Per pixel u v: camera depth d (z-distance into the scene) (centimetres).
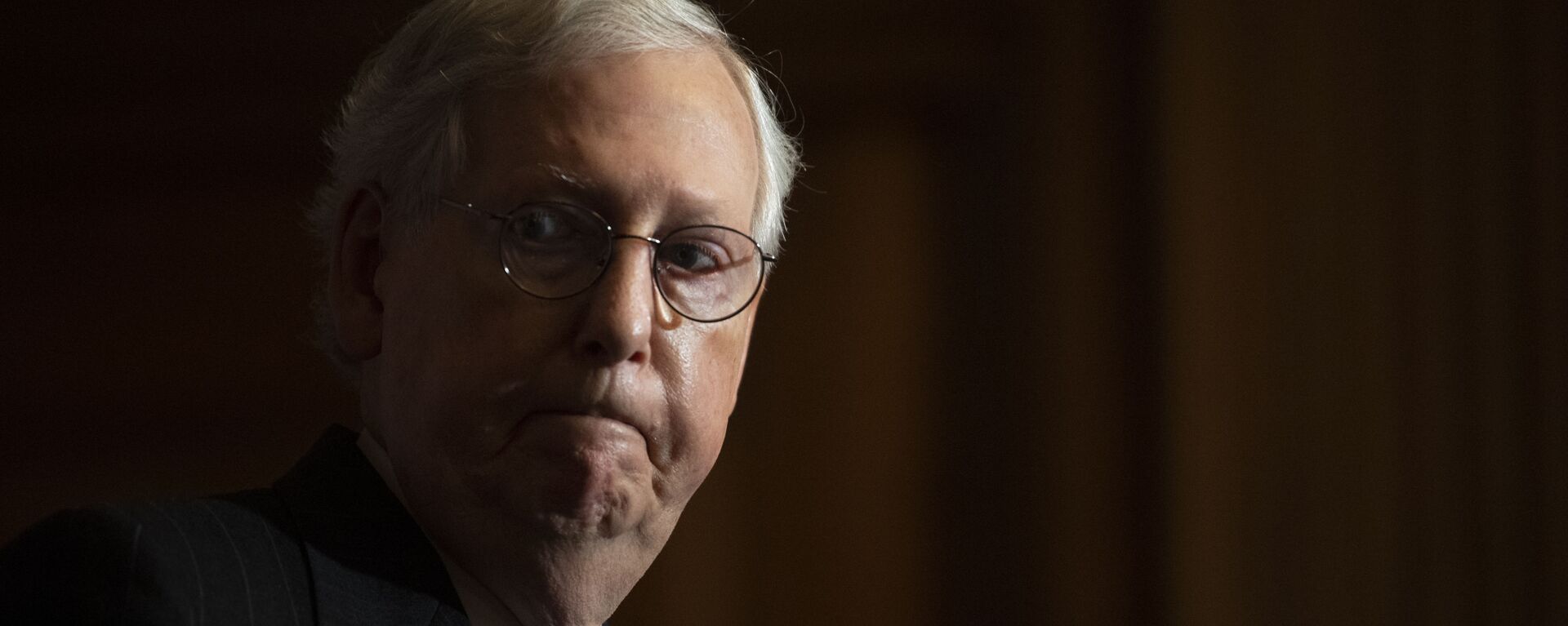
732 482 391
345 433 128
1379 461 324
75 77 388
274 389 392
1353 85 334
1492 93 317
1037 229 386
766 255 143
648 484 124
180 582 100
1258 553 338
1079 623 370
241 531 110
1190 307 350
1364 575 323
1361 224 331
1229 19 351
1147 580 364
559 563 123
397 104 130
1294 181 341
